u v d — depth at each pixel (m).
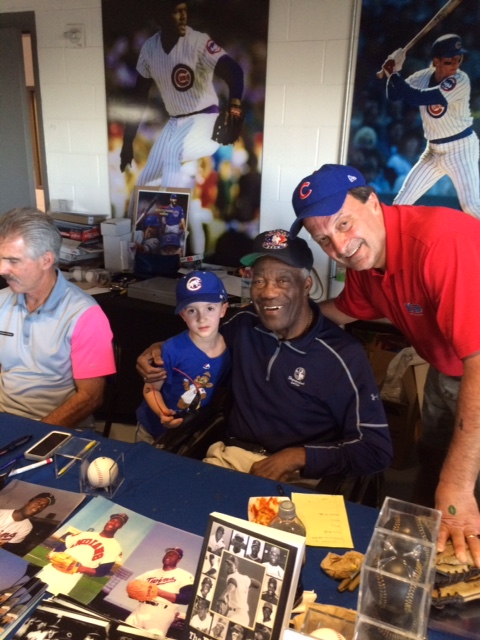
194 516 1.11
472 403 1.15
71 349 1.71
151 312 2.56
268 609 0.72
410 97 2.41
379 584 0.72
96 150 3.27
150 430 1.92
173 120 2.96
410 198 2.54
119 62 3.01
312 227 1.36
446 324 1.26
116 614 0.87
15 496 1.17
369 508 1.15
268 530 0.74
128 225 3.11
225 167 2.92
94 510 1.12
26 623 0.84
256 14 2.62
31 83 3.49
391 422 2.45
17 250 1.56
